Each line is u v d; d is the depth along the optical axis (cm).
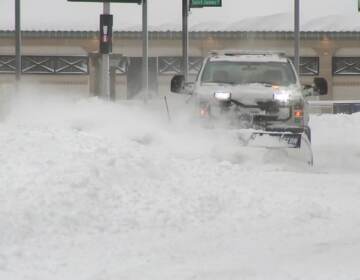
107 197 2702
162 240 2367
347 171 4062
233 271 2002
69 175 2803
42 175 2806
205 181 3147
